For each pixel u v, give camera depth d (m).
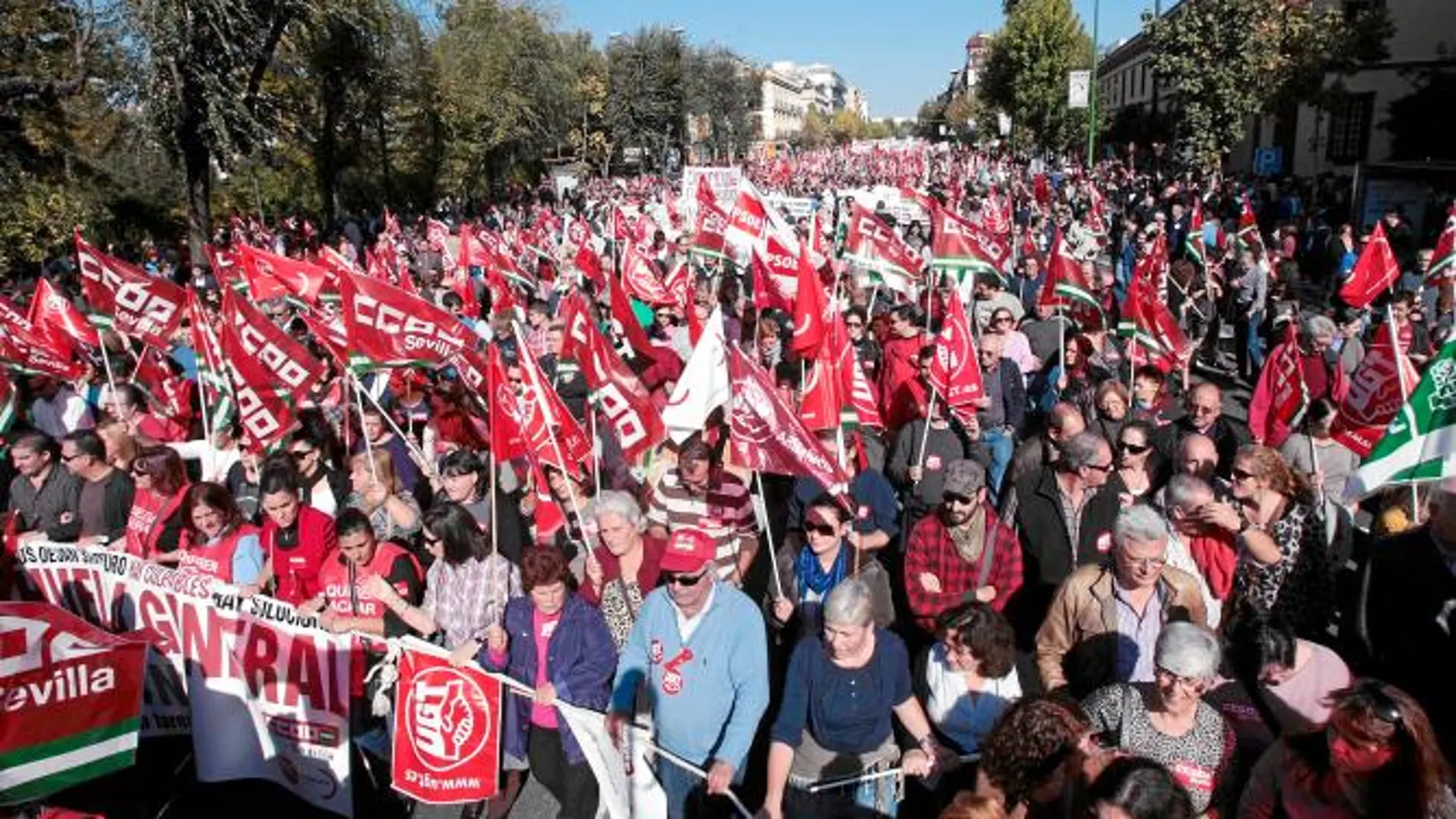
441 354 7.20
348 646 5.32
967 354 7.40
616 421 6.67
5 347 9.10
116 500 7.51
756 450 5.38
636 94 65.31
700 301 12.41
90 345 10.11
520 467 7.91
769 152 92.25
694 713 4.57
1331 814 3.50
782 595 5.57
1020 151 69.62
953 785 4.60
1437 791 3.30
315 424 7.93
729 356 5.35
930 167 55.09
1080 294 9.62
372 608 5.54
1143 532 4.52
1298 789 3.57
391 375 9.75
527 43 50.38
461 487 6.48
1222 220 26.48
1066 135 63.06
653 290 12.54
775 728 4.40
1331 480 6.66
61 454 7.66
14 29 22.45
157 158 27.02
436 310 7.14
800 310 7.00
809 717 4.46
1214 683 4.42
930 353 8.55
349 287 6.81
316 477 7.36
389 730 5.57
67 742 4.28
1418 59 36.53
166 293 8.99
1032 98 67.44
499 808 5.46
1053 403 9.32
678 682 4.58
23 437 7.43
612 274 9.82
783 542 6.89
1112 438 7.37
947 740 4.59
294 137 29.03
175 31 20.22
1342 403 6.76
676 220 24.98
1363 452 6.66
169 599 5.54
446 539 5.42
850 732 4.37
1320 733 3.58
